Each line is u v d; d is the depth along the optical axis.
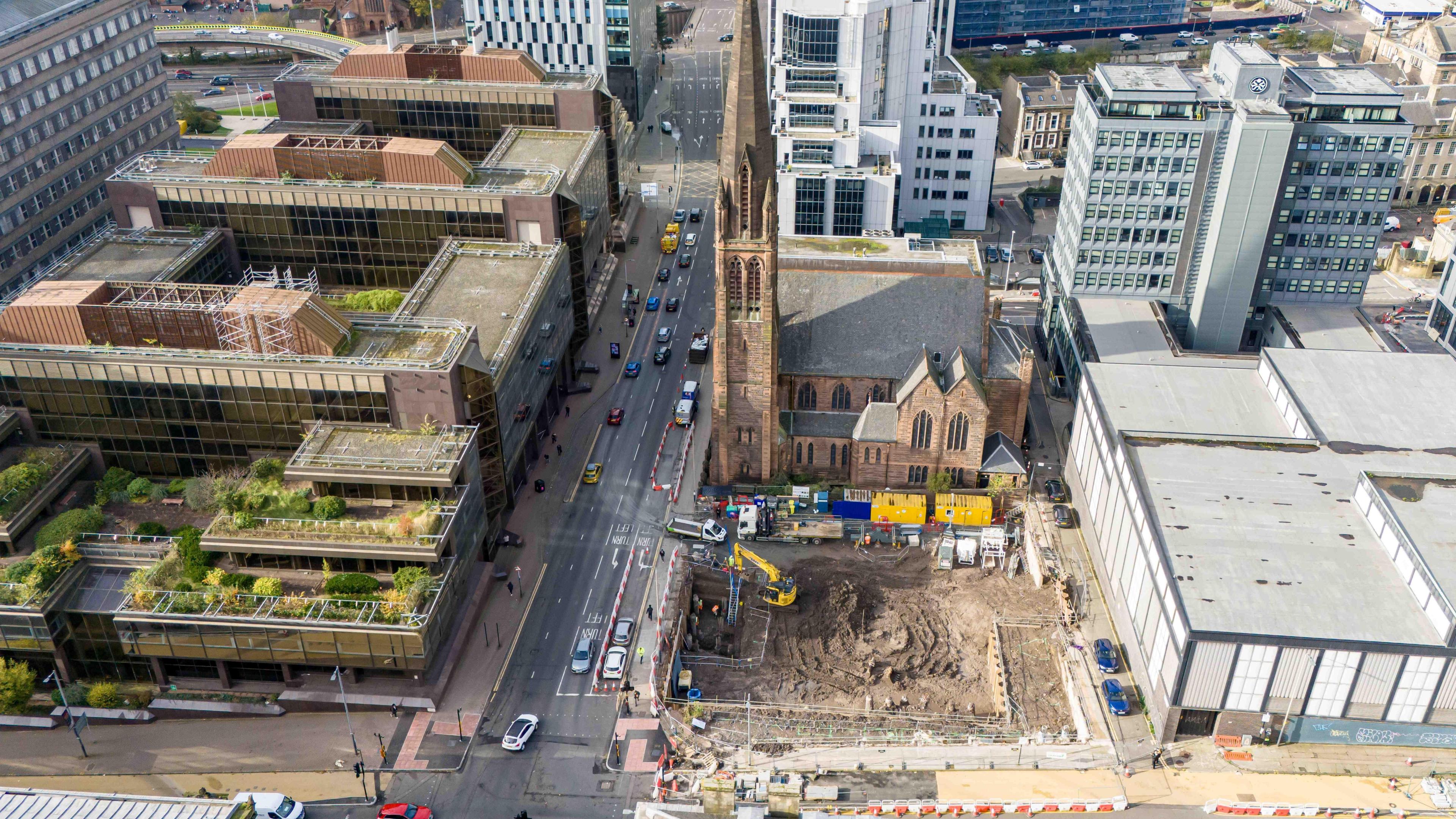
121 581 103.25
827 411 131.62
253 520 104.25
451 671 104.75
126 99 192.62
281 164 154.62
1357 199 152.25
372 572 105.44
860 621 114.62
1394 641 87.12
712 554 123.56
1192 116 145.62
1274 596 92.25
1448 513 99.12
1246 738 94.06
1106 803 89.38
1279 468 110.25
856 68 184.00
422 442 110.88
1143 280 157.88
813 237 145.88
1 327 114.06
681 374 160.38
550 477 136.88
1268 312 162.12
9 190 164.75
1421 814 87.06
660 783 94.00
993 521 128.12
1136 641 103.44
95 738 99.38
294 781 94.69
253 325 112.12
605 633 111.75
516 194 149.38
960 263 133.12
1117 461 113.94
